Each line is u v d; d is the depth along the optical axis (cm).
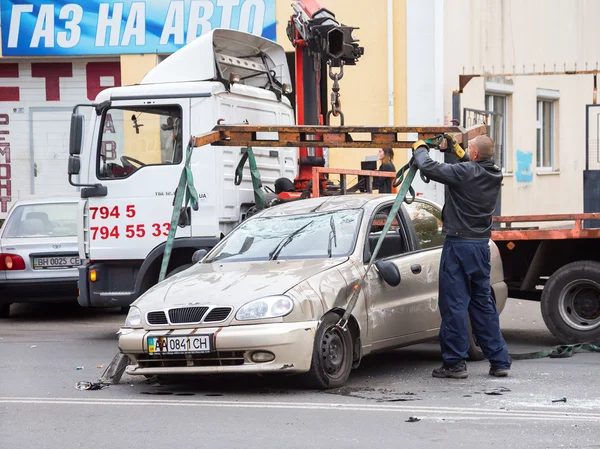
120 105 3322
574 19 7556
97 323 4012
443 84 5816
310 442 1759
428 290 2666
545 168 7281
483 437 1780
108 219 3331
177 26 5900
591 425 1873
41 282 4025
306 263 2412
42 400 2223
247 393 2275
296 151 3797
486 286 2473
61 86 6162
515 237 3088
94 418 2008
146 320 2291
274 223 2664
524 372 2538
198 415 2017
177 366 2258
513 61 6694
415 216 2756
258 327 2183
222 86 3319
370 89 5825
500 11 6525
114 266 3369
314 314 2242
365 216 2559
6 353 3075
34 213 4294
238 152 3359
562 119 7406
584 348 2911
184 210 3262
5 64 6191
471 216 2434
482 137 2469
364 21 5822
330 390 2291
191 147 2666
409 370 2611
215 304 2234
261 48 3750
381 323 2473
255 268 2419
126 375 2598
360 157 5772
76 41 6000
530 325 3778
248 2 5834
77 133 3238
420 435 1802
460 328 2441
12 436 1855
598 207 4097
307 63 3772
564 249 3080
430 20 5747
